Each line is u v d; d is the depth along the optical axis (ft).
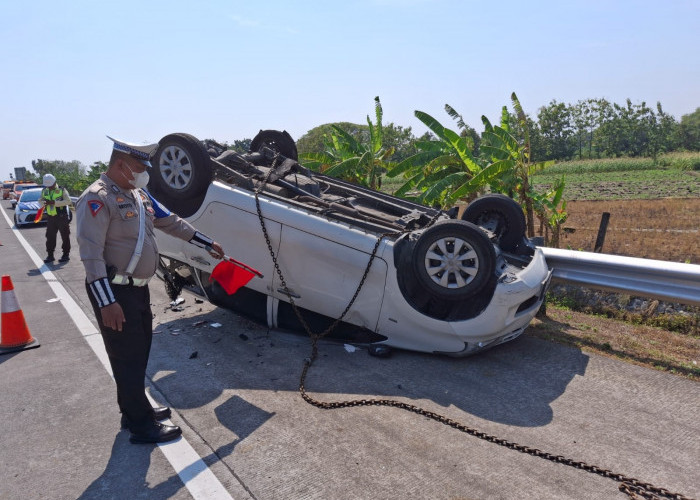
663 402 13.39
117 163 10.53
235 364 15.74
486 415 12.64
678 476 10.26
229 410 12.79
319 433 11.66
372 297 15.93
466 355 15.84
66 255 35.40
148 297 11.52
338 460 10.57
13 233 55.11
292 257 16.46
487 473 10.19
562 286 22.30
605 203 64.90
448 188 30.40
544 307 20.38
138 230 10.79
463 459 10.68
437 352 15.92
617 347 17.15
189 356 16.38
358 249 15.75
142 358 11.19
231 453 10.86
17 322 17.47
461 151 29.86
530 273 16.01
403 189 32.89
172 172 17.56
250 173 18.85
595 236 36.94
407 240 15.74
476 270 14.65
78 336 18.61
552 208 30.71
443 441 11.38
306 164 41.93
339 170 37.58
